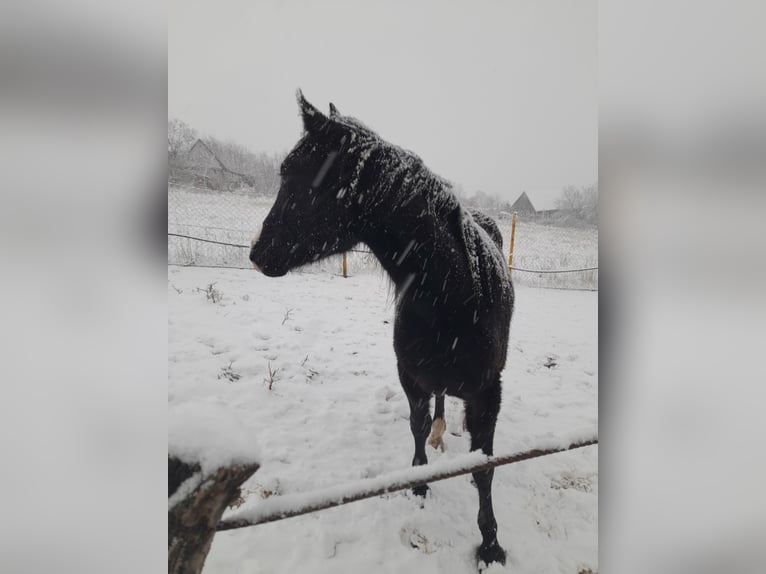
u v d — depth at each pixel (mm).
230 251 6504
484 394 1744
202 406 825
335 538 1807
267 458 2271
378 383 3271
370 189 1464
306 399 2945
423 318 1591
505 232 10891
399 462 2346
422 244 1520
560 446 1130
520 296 6691
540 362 4125
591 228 12133
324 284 5992
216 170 8992
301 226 1508
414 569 1694
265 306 4695
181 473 711
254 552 1696
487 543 1776
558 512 2104
